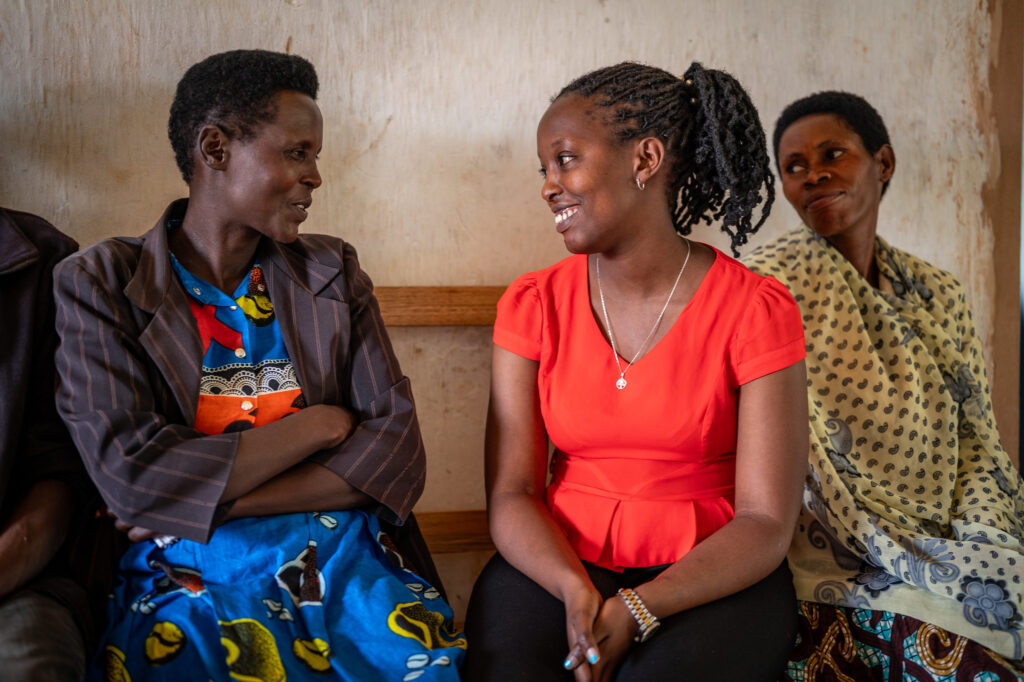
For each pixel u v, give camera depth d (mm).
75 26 1883
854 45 2307
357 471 1493
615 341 1631
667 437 1557
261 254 1600
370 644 1348
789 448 1525
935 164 2391
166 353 1438
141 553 1413
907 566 1589
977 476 1851
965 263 2441
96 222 1939
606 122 1514
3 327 1449
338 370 1600
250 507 1396
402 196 2088
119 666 1257
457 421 2156
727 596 1450
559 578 1429
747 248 2311
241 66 1455
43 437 1470
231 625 1295
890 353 1889
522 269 2178
